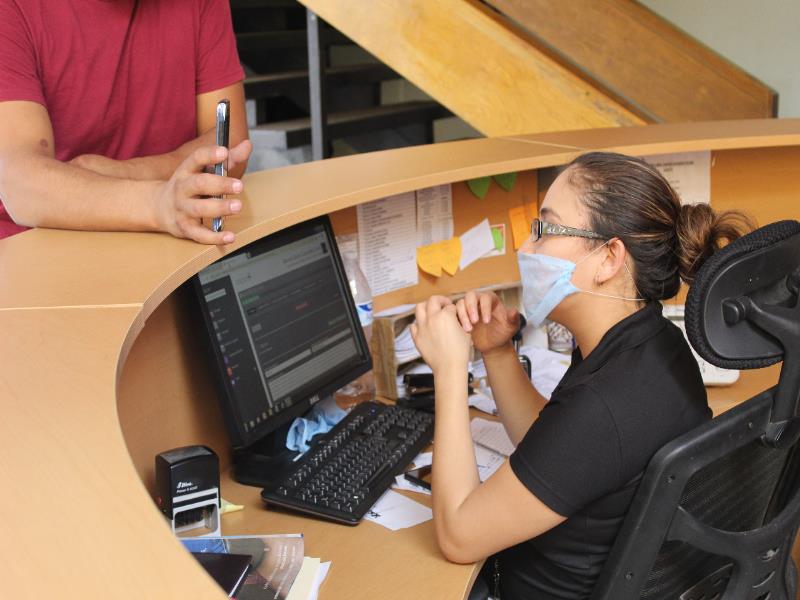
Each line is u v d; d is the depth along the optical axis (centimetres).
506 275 238
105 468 73
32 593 60
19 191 147
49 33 169
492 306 160
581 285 132
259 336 164
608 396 118
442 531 130
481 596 137
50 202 144
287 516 148
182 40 190
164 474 134
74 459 75
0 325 103
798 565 197
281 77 457
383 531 142
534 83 349
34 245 137
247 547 127
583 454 116
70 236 142
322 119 414
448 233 224
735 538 116
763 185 244
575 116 347
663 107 356
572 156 206
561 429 117
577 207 130
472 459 134
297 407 170
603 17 354
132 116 187
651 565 113
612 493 119
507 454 171
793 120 254
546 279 134
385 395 201
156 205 139
